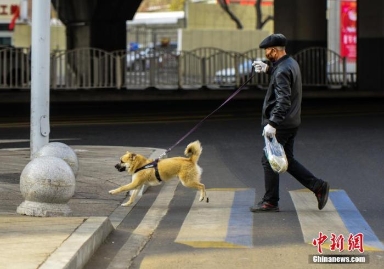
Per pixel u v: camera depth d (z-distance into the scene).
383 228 10.45
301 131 22.16
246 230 10.36
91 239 9.00
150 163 11.72
